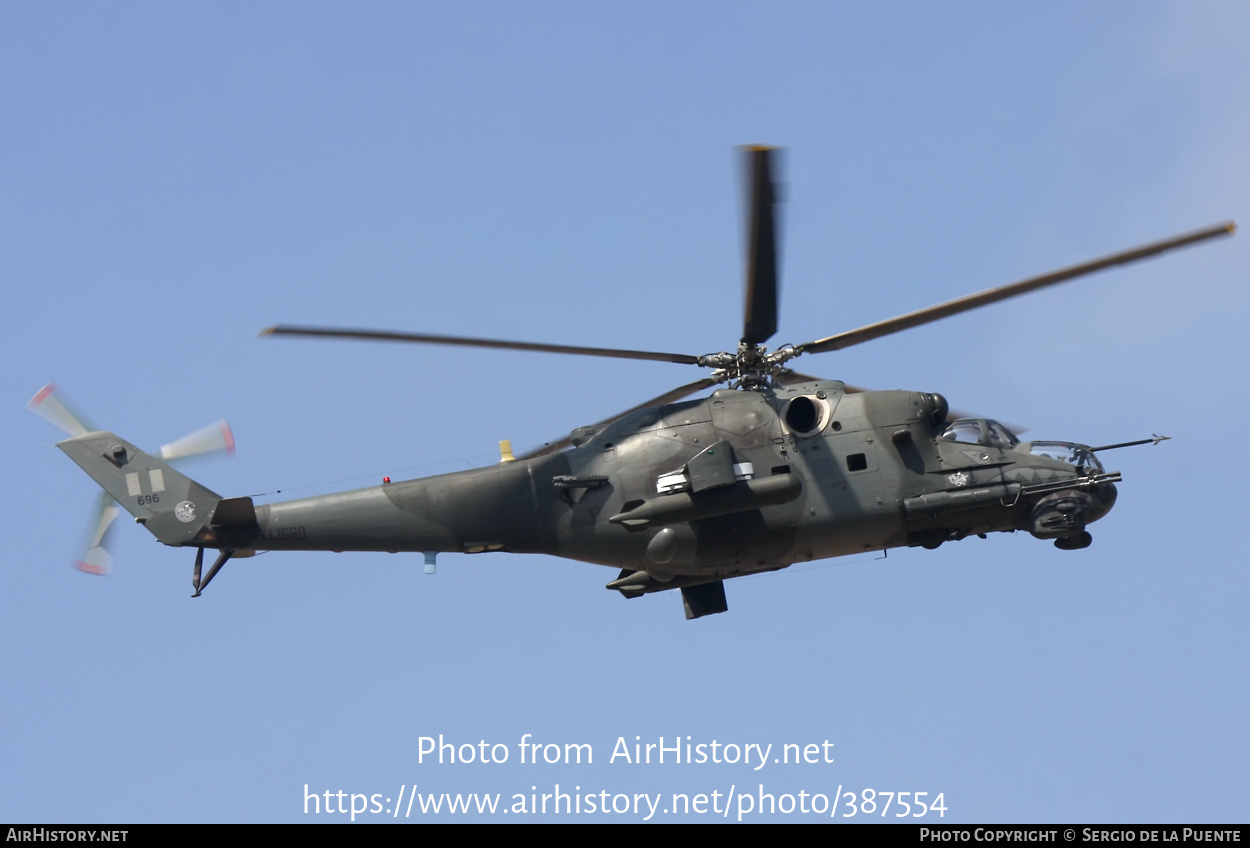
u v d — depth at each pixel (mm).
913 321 77500
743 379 84250
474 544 83375
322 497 84125
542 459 83500
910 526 82250
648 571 83500
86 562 86312
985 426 84625
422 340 74000
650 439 81938
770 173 65250
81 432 88250
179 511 85938
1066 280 73438
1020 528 85250
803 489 80875
